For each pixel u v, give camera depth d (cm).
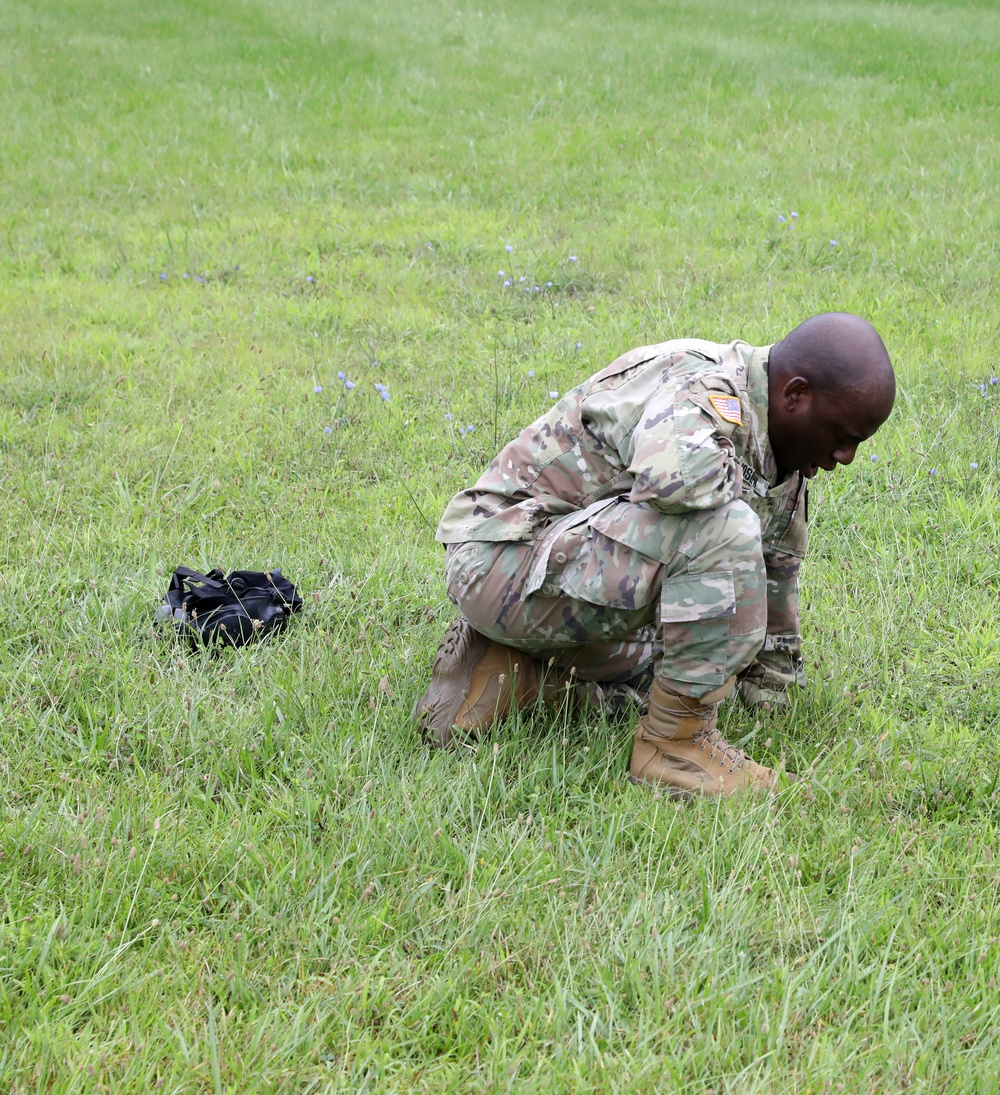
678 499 268
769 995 235
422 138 1047
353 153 1004
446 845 272
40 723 319
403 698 332
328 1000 230
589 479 301
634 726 319
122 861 264
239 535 432
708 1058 219
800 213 826
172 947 243
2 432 510
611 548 285
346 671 344
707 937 245
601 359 597
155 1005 229
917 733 323
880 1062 219
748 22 1523
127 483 472
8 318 652
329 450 507
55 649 360
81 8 1582
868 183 887
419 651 357
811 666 349
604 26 1477
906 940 248
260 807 292
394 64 1283
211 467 488
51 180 941
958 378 555
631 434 285
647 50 1326
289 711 326
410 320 655
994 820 291
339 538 432
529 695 322
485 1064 218
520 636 305
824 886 263
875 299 661
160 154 1005
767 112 1086
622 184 910
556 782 296
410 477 484
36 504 451
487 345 626
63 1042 218
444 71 1257
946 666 356
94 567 402
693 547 277
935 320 628
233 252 780
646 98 1141
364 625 365
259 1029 220
